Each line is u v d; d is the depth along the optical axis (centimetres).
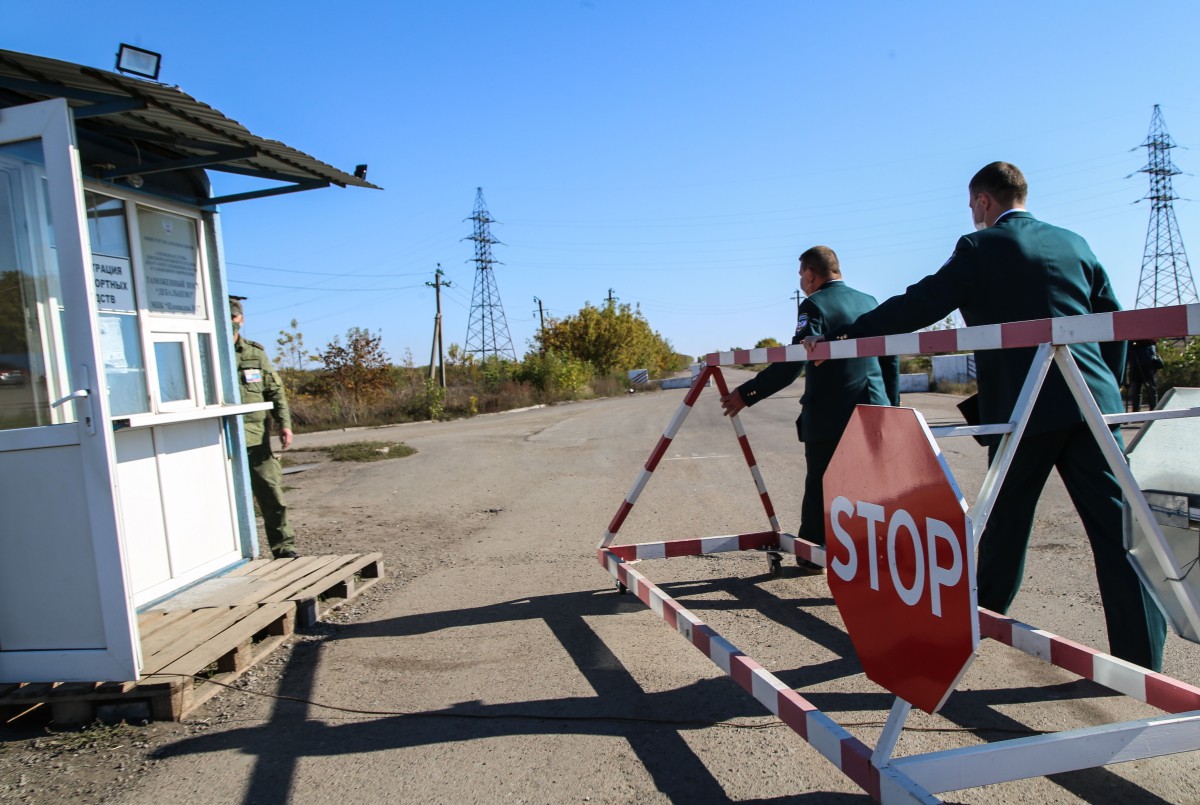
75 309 321
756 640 397
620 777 272
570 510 773
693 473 988
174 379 478
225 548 515
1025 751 224
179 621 408
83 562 332
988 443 327
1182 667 342
